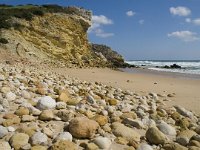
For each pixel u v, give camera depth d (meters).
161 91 12.75
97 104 7.15
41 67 24.47
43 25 36.22
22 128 4.36
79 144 4.09
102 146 4.05
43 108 5.69
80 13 42.34
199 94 11.88
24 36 33.31
